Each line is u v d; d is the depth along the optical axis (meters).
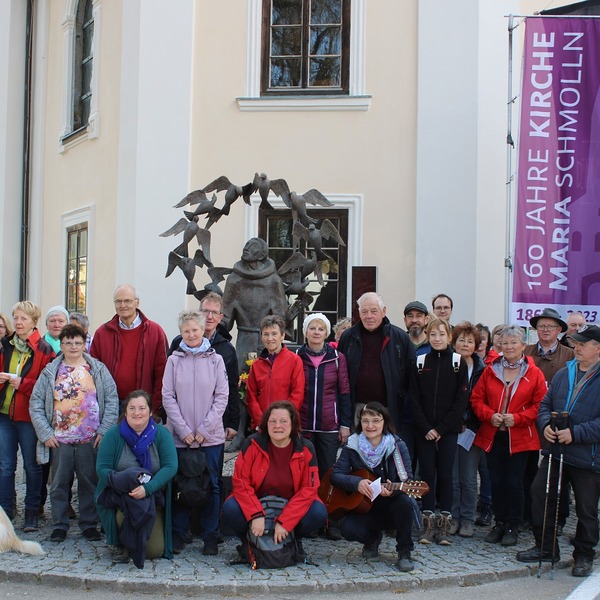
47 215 14.38
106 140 12.41
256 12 11.39
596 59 9.65
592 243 9.55
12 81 14.72
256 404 6.46
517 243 9.59
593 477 5.82
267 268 8.51
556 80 9.66
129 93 11.57
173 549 6.09
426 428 6.49
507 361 6.61
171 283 11.25
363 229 11.17
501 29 11.20
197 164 11.44
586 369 6.00
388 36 11.20
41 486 6.71
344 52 11.38
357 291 11.00
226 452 7.80
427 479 6.54
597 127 9.62
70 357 6.39
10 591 5.32
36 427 6.29
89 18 13.55
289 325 8.72
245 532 5.80
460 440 6.70
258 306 8.45
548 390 6.18
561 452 5.85
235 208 11.34
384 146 11.17
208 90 11.45
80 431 6.31
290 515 5.74
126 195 11.49
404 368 6.70
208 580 5.43
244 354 8.34
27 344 6.68
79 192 13.21
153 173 11.34
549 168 9.62
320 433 6.47
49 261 14.25
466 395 6.53
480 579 5.64
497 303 10.98
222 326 6.66
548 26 9.69
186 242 8.55
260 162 11.36
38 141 14.62
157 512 5.91
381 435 6.00
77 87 13.86
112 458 5.87
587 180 9.59
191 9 11.41
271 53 11.52
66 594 5.30
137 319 6.82
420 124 11.01
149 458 5.86
